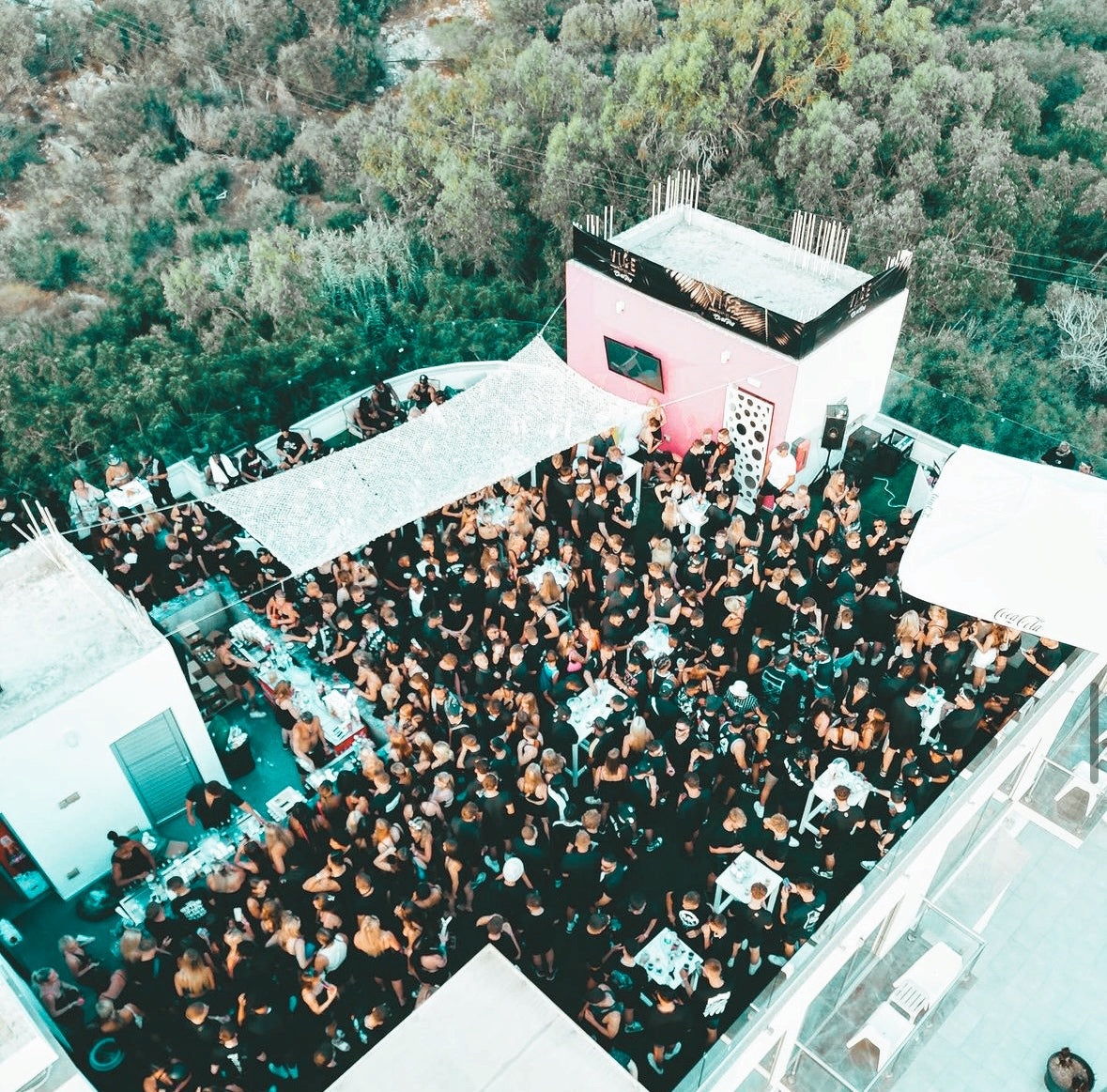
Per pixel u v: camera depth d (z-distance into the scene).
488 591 13.51
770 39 42.28
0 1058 7.76
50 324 41.38
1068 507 12.28
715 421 17.89
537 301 40.97
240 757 13.16
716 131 42.03
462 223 42.50
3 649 12.26
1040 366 37.41
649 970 10.22
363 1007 10.77
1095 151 42.25
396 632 13.62
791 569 13.53
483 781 10.97
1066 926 14.77
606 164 42.50
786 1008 10.30
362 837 11.06
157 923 10.23
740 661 14.02
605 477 15.65
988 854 14.81
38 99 48.38
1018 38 46.41
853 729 12.12
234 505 14.60
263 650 14.05
